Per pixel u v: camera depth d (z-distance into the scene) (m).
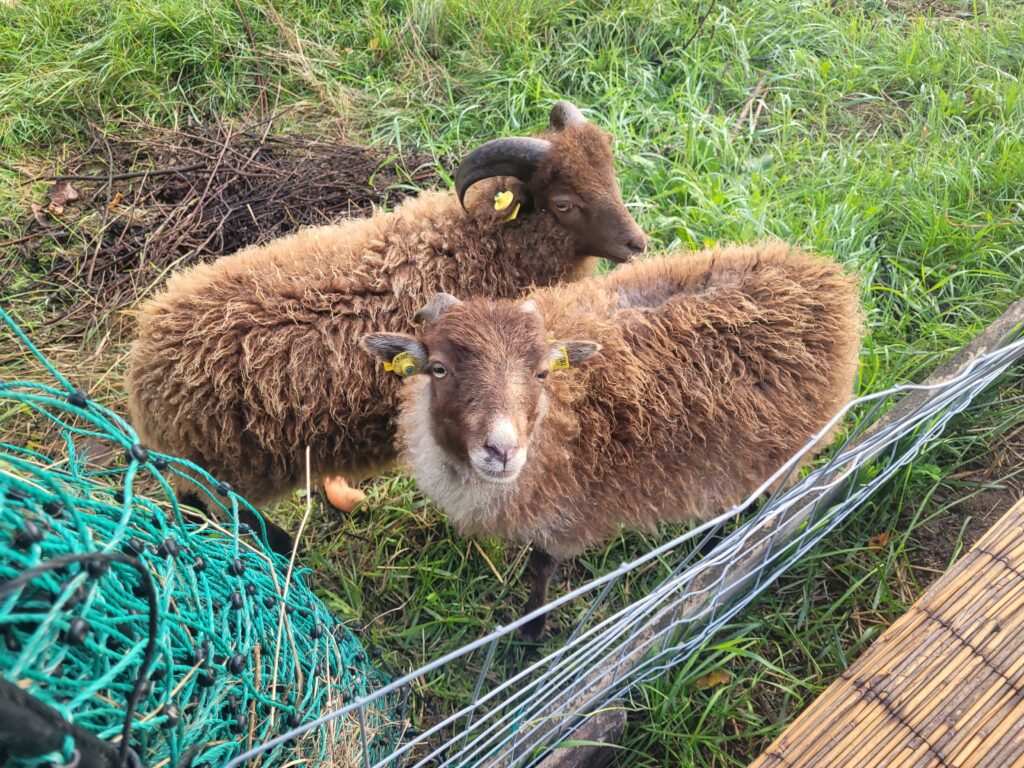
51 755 0.42
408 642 1.06
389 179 1.62
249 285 1.04
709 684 0.98
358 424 1.06
